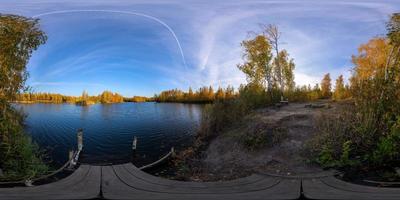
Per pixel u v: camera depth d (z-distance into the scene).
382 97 4.25
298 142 4.99
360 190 2.96
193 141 7.48
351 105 5.16
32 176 3.53
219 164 4.90
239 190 3.04
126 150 7.22
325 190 2.99
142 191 3.00
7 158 3.78
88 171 3.61
